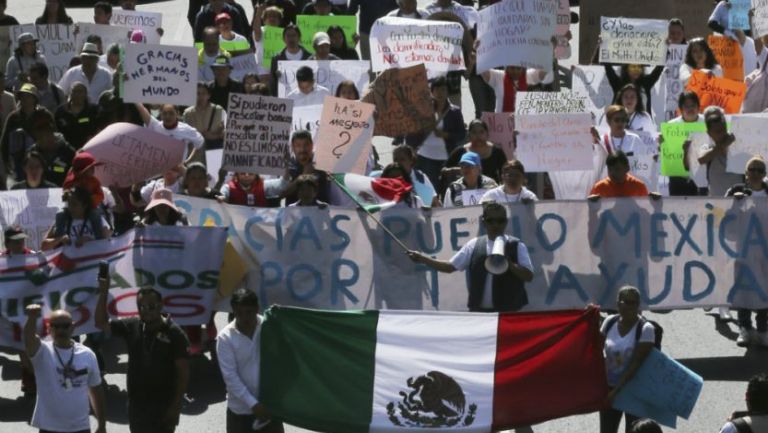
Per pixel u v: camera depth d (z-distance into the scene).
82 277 17.06
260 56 27.95
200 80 25.36
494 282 15.90
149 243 17.17
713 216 18.17
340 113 19.02
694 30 29.19
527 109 20.31
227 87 23.78
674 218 18.16
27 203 18.97
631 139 21.06
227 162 18.84
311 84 23.25
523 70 23.86
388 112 21.41
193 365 17.75
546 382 14.71
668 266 18.19
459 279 17.84
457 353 14.75
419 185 19.19
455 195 19.19
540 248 18.11
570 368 14.71
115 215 19.58
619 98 22.88
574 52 32.75
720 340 18.73
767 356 18.11
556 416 14.67
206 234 17.23
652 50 24.33
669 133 20.92
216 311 17.84
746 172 18.81
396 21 23.69
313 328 14.64
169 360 14.16
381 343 14.74
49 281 16.97
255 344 14.43
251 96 18.78
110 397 17.03
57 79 26.31
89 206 17.59
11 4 39.97
